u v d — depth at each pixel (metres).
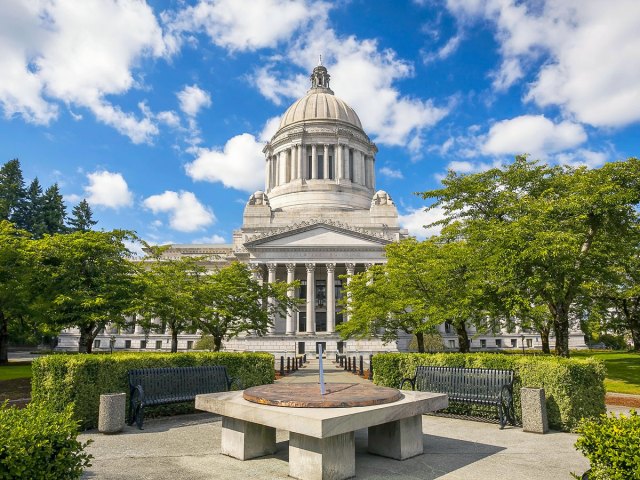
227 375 18.03
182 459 11.20
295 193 90.38
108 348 80.81
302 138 92.94
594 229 23.44
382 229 80.88
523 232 21.38
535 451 11.83
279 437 13.39
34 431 7.02
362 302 38.28
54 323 28.55
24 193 84.69
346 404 10.50
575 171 25.84
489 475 9.97
